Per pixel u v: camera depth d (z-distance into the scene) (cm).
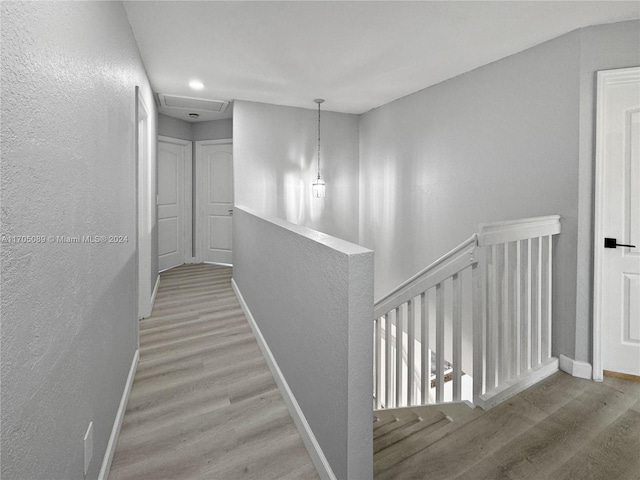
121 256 190
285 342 203
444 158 360
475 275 193
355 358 123
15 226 74
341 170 498
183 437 172
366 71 332
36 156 84
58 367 98
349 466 125
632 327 238
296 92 402
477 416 191
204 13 230
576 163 244
